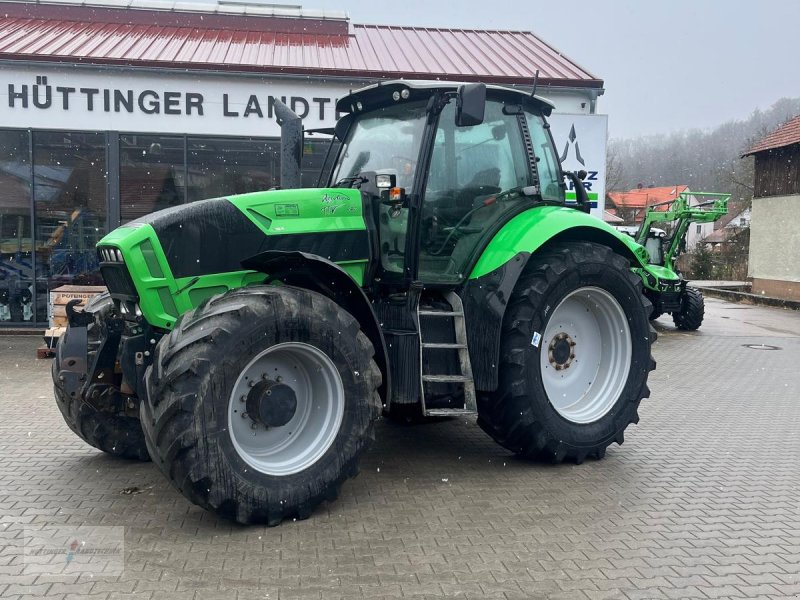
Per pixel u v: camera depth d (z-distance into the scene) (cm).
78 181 1129
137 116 1118
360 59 1259
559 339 493
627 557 333
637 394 505
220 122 1138
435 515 382
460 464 478
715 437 569
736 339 1333
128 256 378
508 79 1180
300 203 437
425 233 457
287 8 1459
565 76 1220
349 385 385
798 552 342
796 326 1600
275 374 383
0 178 1109
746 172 3700
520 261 452
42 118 1100
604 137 1212
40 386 738
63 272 1141
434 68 1224
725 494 425
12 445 516
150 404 346
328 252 441
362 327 419
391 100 491
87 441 466
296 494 364
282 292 373
